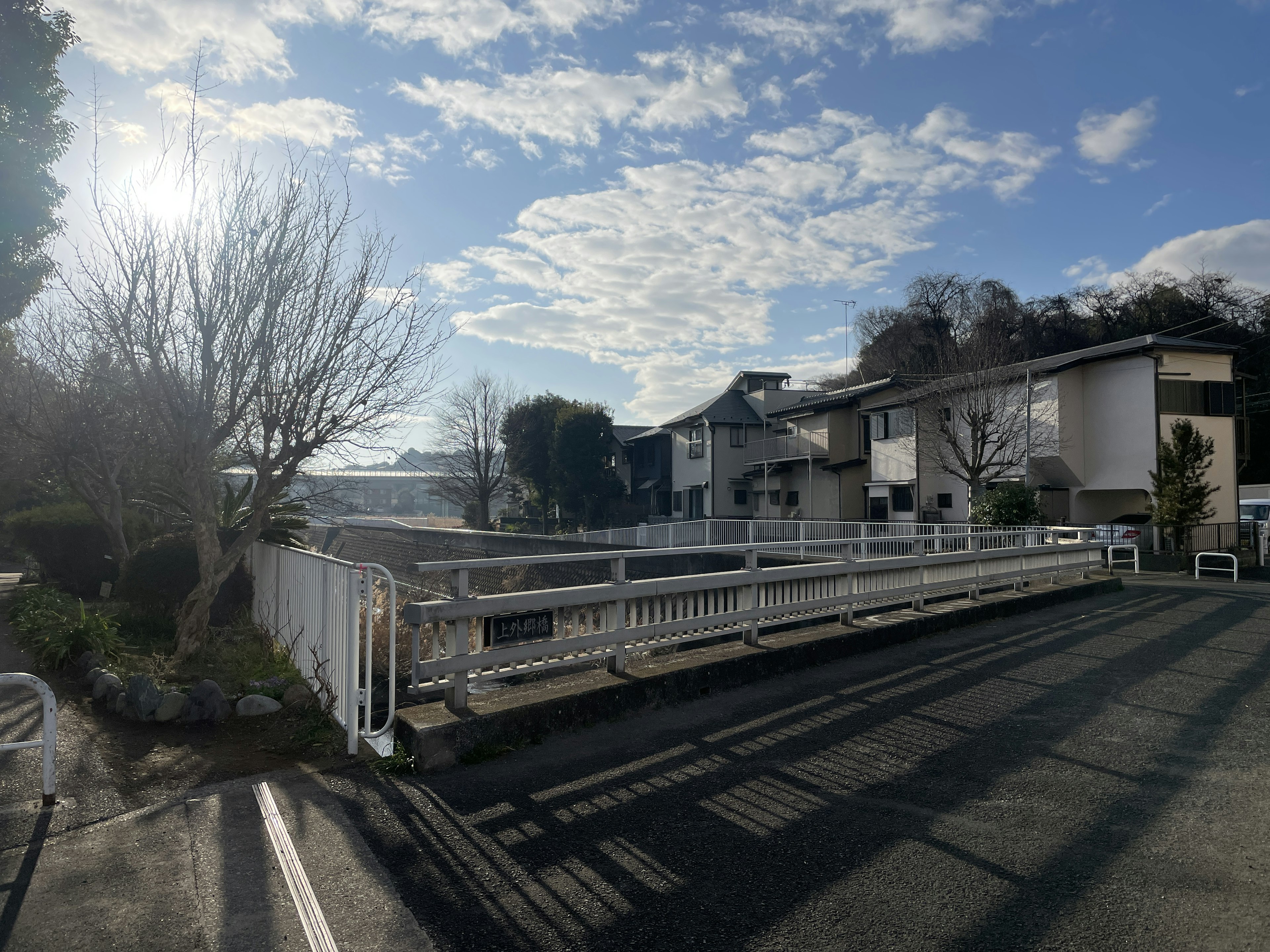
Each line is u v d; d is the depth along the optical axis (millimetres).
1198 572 15906
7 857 3361
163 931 2793
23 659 7730
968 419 25297
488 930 2826
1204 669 7008
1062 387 24031
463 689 4906
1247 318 36906
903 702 5953
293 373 7574
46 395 10391
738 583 6715
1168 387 23125
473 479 47125
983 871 3275
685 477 43156
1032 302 44031
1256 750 4797
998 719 5496
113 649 7520
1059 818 3822
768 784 4285
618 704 5543
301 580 6672
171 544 10195
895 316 49906
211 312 7066
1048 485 24641
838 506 33812
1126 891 3100
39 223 10555
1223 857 3391
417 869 3285
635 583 5918
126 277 6816
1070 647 8023
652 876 3242
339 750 4836
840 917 2912
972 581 9891
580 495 43562
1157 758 4676
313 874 3225
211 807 3924
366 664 5145
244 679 6789
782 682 6617
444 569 4844
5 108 10258
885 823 3766
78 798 4016
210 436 7430
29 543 14719
